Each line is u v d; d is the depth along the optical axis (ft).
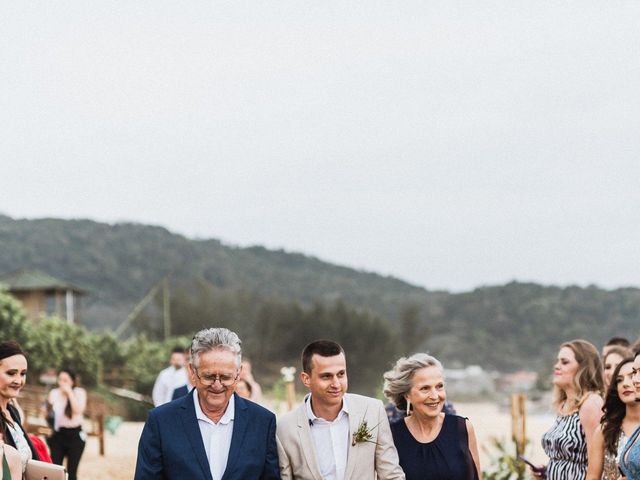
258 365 263.90
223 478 15.19
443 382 17.39
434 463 17.19
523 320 433.07
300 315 270.87
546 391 164.76
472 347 402.11
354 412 16.49
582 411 19.27
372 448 16.43
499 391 194.08
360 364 257.96
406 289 523.70
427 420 17.44
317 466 16.15
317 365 16.03
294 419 16.51
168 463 15.28
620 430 17.66
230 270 492.54
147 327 247.91
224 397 15.25
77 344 110.83
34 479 16.14
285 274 508.53
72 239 462.60
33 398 76.33
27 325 107.24
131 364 130.72
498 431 75.82
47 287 153.99
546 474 20.30
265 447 15.75
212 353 15.07
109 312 406.00
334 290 499.10
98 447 56.65
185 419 15.52
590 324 434.71
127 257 461.37
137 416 102.32
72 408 34.68
